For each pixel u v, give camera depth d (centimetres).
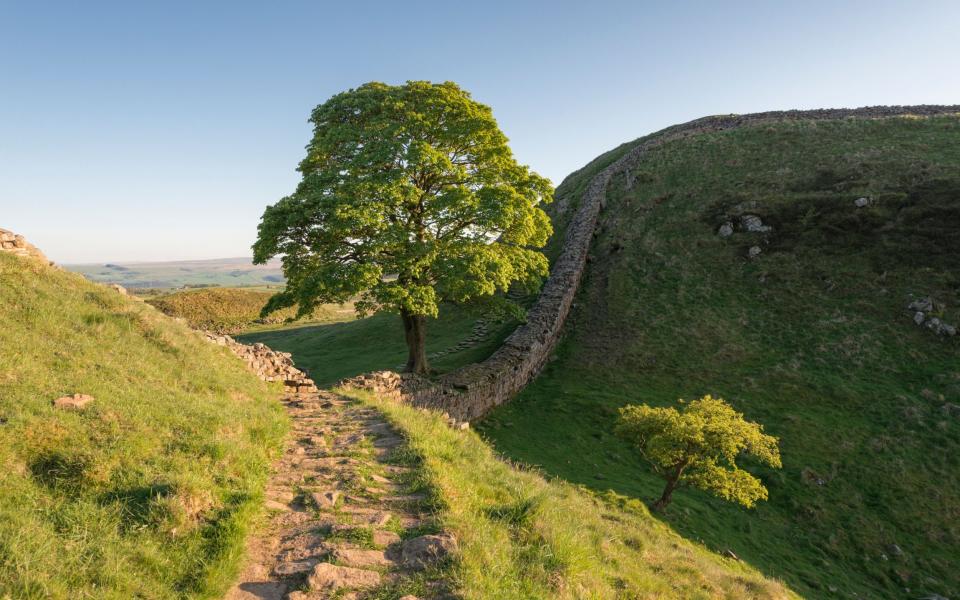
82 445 781
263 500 795
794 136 5478
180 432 938
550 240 5309
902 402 2645
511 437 2384
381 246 2058
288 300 2212
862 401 2719
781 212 4241
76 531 610
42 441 760
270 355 2008
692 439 1839
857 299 3394
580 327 3731
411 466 990
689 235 4422
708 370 3120
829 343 3148
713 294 3788
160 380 1198
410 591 577
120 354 1241
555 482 1712
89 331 1284
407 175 2227
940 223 3616
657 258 4284
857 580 1786
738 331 3422
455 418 2280
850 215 3966
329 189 2120
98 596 516
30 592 496
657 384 3031
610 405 2762
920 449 2364
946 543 1948
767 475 2283
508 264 2280
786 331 3331
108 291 1614
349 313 7244
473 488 926
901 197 3922
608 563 855
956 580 1803
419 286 2150
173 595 550
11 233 1566
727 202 4634
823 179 4528
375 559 646
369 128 2238
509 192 2319
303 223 2105
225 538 659
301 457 1031
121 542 609
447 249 2281
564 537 776
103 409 908
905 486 2186
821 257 3769
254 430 1105
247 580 602
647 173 5575
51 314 1262
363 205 2014
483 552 658
